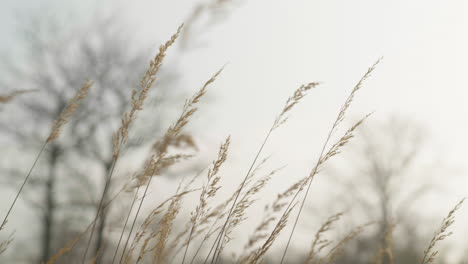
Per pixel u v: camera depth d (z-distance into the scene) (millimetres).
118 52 9859
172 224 1585
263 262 1403
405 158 13781
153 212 1496
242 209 1621
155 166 1503
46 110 9000
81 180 8375
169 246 1598
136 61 9633
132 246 1484
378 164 13766
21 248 6992
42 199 8461
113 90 9141
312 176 1591
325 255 1657
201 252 1602
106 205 1552
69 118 1824
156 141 1407
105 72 9477
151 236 1501
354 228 1807
